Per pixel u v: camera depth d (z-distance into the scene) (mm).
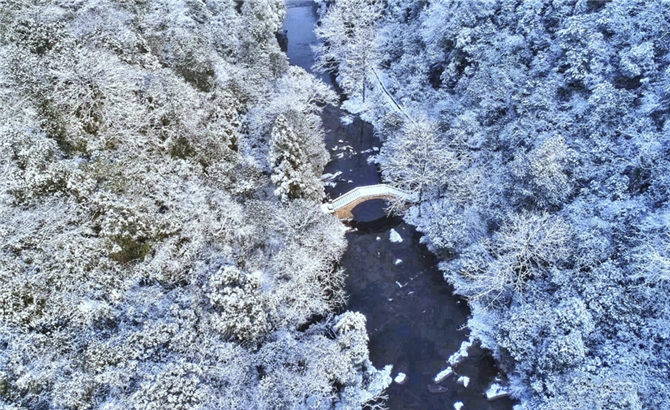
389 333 36906
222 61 48812
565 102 42688
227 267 31953
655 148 35562
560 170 37000
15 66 33844
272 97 50188
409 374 34188
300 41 72375
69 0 41312
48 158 31078
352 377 31141
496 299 36656
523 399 31734
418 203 45188
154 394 25859
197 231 34219
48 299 27641
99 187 31891
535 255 35156
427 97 53875
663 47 39906
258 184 41719
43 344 26359
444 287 39969
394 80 58406
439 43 54125
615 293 31438
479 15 49969
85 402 25578
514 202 39125
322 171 49531
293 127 45188
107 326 28984
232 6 57094
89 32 39719
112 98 35688
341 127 56781
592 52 41344
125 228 31188
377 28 64500
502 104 45031
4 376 24578
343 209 45281
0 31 35625
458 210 41719
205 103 42844
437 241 39562
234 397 27672
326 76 65250
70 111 33969
